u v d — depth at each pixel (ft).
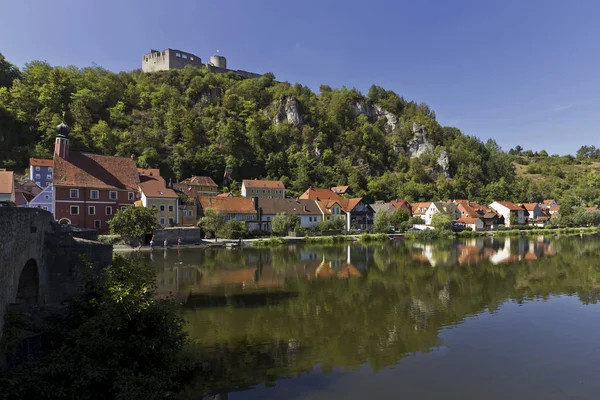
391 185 561.43
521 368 54.75
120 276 48.65
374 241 263.29
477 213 417.08
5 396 35.60
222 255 179.11
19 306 51.24
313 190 377.30
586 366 55.57
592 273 131.34
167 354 46.68
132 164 262.06
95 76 582.76
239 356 57.82
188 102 637.30
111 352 42.75
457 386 49.03
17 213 45.57
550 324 75.10
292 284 111.86
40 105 447.01
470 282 115.44
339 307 86.48
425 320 77.15
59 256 72.74
